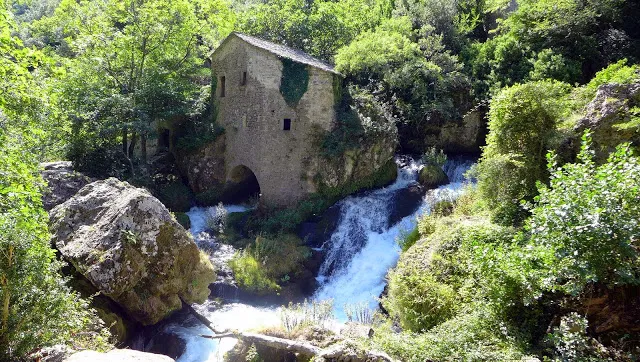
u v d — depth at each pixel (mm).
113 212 9969
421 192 18219
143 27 20781
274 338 9117
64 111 17359
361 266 15414
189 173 21156
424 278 9000
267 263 15148
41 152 17500
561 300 6645
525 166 9930
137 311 9703
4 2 8867
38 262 6375
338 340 9008
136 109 19047
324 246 16656
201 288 11164
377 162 19266
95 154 18609
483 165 10789
